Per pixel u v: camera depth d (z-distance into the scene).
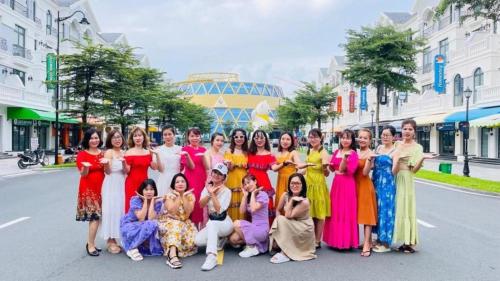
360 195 6.09
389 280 4.88
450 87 28.58
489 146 25.28
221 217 5.85
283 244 5.69
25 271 5.16
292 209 5.74
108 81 23.27
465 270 5.28
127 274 5.06
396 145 6.27
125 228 5.78
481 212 9.41
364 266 5.43
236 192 6.25
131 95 25.28
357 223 6.07
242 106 95.94
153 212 5.90
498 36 24.06
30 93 28.72
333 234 6.12
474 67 25.69
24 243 6.54
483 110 23.09
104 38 46.00
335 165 6.21
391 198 6.05
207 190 5.84
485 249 6.31
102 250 6.16
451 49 29.64
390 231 6.02
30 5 30.62
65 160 23.56
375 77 22.30
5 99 25.39
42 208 9.67
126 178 6.18
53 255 5.88
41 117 28.00
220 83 98.62
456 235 7.21
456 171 19.50
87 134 5.96
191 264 5.47
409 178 6.05
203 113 61.59
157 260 5.66
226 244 6.41
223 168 5.82
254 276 5.00
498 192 12.02
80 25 38.06
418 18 36.06
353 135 6.18
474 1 14.21
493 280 4.91
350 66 23.69
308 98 41.59
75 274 5.05
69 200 10.84
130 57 26.25
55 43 34.41
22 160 20.12
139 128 6.35
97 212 5.89
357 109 48.50
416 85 35.00
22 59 28.64
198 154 6.41
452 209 9.79
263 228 5.92
